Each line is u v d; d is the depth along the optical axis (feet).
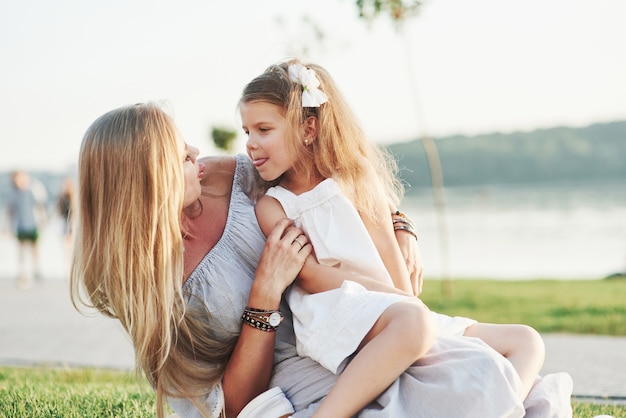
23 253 44.14
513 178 286.87
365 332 8.22
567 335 23.62
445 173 281.74
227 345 9.17
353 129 10.05
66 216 47.32
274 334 8.87
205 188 9.95
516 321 26.00
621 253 60.80
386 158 10.89
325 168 9.72
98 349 22.62
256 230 9.66
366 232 9.30
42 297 36.37
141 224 8.71
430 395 8.00
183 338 9.02
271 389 8.74
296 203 9.51
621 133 283.59
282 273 8.86
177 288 8.87
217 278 9.18
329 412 7.88
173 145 8.92
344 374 8.05
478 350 8.18
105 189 8.82
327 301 8.64
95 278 9.04
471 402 7.88
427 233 84.33
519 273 52.16
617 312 27.17
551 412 8.48
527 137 287.69
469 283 40.40
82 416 12.67
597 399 14.32
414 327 7.99
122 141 8.77
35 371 18.67
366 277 8.97
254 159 9.75
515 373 8.13
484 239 75.72
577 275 49.70
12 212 44.60
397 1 33.91
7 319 29.32
